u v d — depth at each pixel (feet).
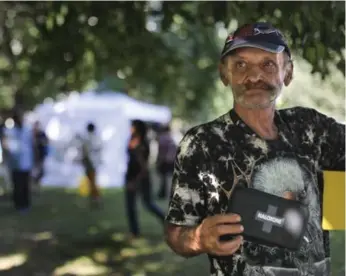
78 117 46.52
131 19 15.79
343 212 5.74
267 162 5.52
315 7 9.83
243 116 5.67
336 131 5.97
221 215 5.16
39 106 48.57
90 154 31.32
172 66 22.49
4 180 41.52
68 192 38.83
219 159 5.52
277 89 5.60
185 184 5.55
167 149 34.83
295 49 10.58
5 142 28.76
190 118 62.54
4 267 17.98
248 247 5.37
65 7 16.20
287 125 5.82
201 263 18.60
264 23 5.72
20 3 16.46
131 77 22.34
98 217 27.78
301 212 5.37
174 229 5.53
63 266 18.22
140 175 22.63
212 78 32.94
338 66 10.48
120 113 46.42
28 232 23.54
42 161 37.35
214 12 12.29
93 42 18.42
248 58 5.57
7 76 23.07
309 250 5.47
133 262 18.81
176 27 27.14
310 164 5.69
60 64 18.26
